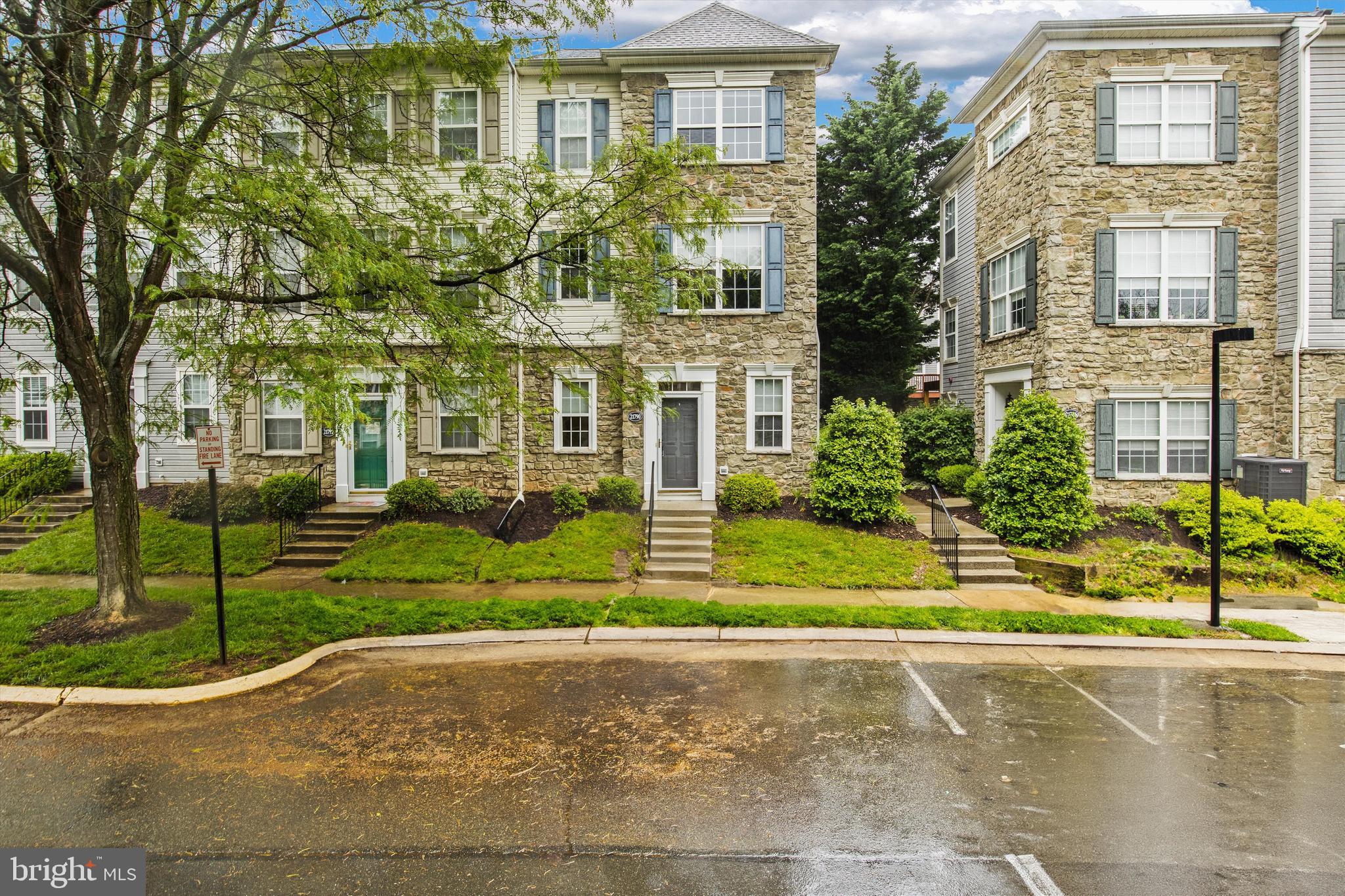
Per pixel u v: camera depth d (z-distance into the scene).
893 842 4.33
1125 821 4.61
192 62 7.50
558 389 15.80
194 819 4.59
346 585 11.12
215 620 8.40
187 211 7.03
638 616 9.11
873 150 22.55
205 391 16.05
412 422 15.55
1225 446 14.27
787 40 15.32
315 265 7.17
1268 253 14.24
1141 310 14.47
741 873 4.00
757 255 15.38
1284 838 4.41
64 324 7.78
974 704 6.67
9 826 4.50
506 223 9.70
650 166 9.66
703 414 15.40
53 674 6.97
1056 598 10.70
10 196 7.30
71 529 13.58
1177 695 6.94
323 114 9.69
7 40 7.11
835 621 8.98
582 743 5.75
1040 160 14.80
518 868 4.05
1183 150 14.39
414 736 5.87
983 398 17.94
